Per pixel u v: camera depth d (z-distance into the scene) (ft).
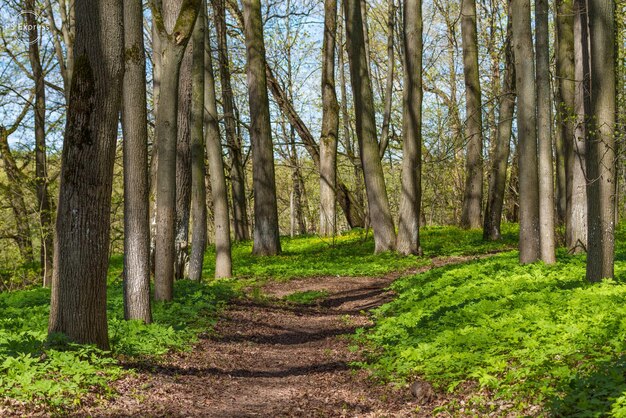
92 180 30.76
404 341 36.86
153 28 64.08
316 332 49.16
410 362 32.14
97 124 30.42
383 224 97.35
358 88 97.91
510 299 40.81
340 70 143.43
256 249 107.04
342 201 144.87
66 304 31.09
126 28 39.24
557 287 43.78
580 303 36.11
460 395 26.58
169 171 49.85
